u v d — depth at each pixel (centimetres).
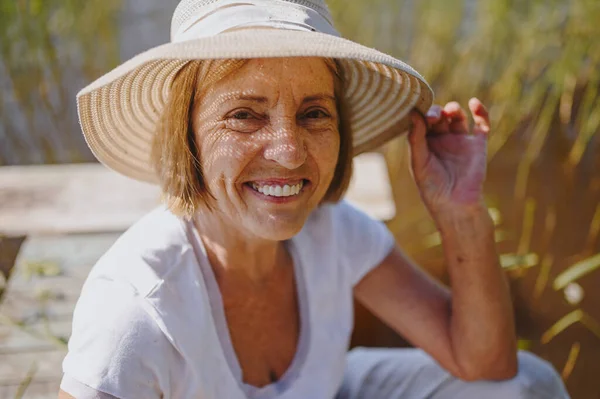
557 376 149
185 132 116
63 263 189
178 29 120
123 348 112
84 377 111
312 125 114
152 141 123
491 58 291
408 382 153
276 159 110
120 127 129
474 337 140
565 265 247
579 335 227
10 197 212
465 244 138
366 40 295
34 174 225
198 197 119
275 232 116
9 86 301
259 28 109
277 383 130
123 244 123
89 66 305
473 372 142
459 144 141
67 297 179
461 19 300
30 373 157
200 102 113
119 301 115
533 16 285
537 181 275
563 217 262
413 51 296
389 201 208
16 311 174
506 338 140
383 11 296
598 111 279
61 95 303
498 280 140
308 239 135
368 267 143
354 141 145
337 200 134
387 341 213
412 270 148
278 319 132
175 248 121
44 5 296
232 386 124
